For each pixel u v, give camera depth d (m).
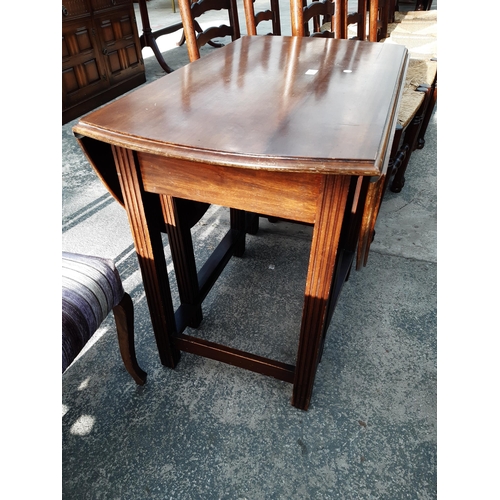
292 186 0.74
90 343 1.33
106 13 3.08
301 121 0.78
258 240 1.83
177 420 1.10
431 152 2.50
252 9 1.63
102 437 1.06
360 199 1.34
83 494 0.95
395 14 3.04
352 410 1.12
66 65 2.81
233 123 0.78
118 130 0.76
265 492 0.95
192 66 1.13
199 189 0.82
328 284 0.84
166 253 1.71
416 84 1.76
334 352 1.29
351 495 0.94
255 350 1.31
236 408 1.13
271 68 1.11
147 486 0.96
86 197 2.08
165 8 7.08
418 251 1.72
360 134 0.72
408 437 1.05
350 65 1.13
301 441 1.05
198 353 1.18
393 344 1.31
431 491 0.94
